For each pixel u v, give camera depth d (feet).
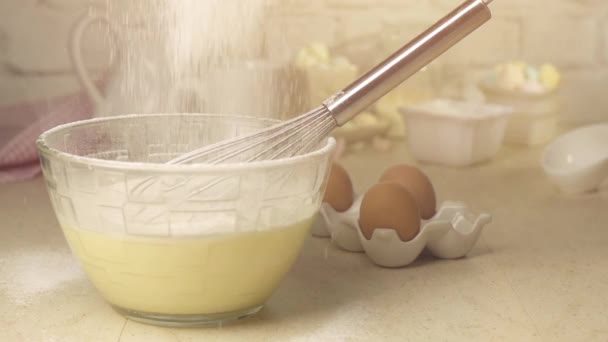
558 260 3.42
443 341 2.88
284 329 2.93
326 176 2.92
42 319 2.97
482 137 4.52
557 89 4.99
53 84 4.83
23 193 4.03
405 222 3.28
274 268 2.87
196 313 2.87
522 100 4.91
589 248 3.53
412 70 2.90
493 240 3.59
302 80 4.51
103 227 2.75
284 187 2.78
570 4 5.29
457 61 5.23
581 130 4.34
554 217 3.84
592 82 5.42
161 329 2.91
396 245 3.28
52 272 3.27
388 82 2.89
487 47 5.25
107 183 2.71
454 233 3.36
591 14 5.32
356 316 3.01
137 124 3.13
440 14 5.14
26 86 4.82
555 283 3.24
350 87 2.90
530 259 3.43
